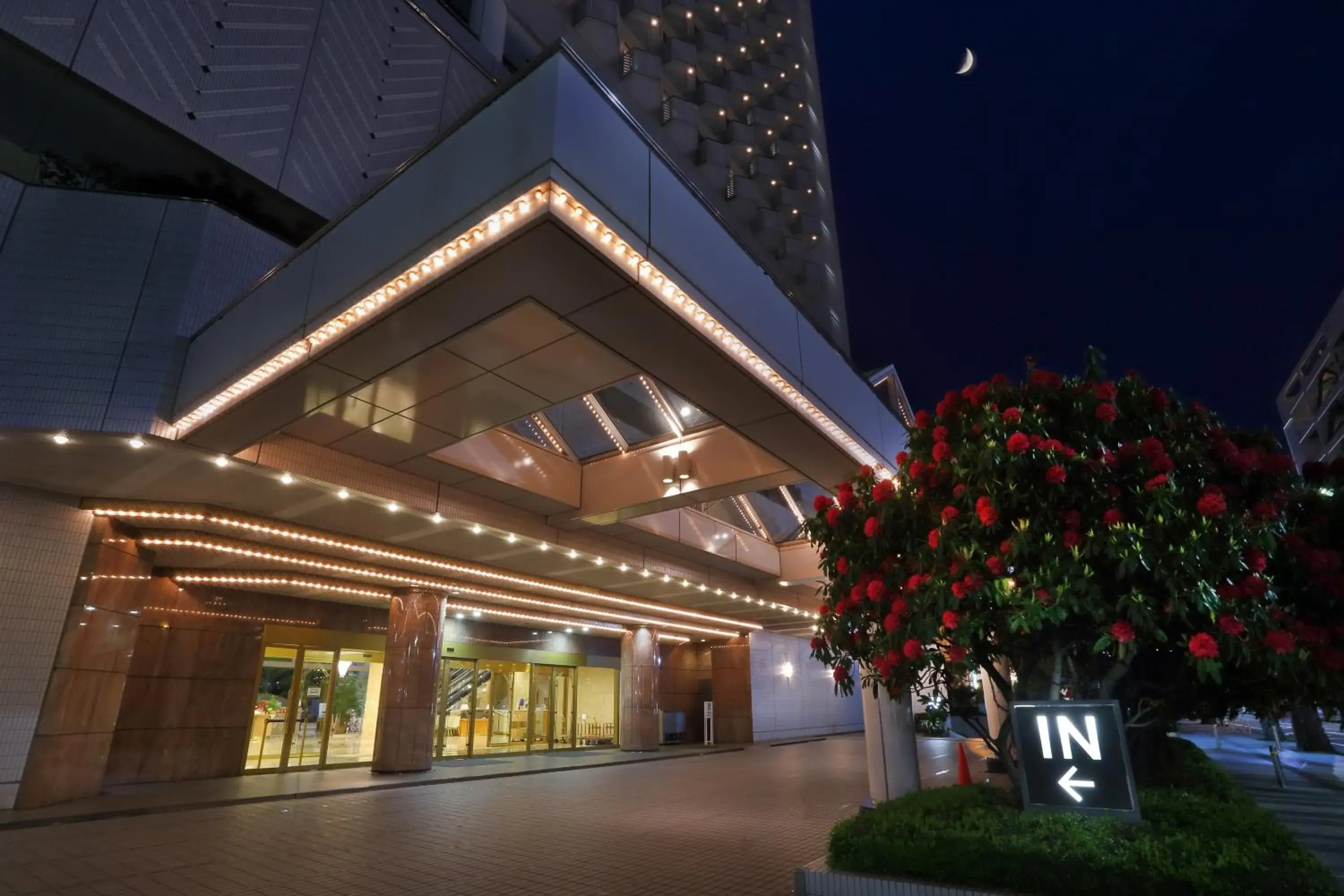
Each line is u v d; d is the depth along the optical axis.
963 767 11.22
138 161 13.95
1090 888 4.43
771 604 21.44
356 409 9.04
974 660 5.20
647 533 14.94
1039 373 5.87
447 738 19.30
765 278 8.24
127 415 8.85
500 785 14.31
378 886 6.68
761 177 52.41
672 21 51.38
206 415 8.67
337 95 17.52
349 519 12.14
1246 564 4.71
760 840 8.74
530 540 13.51
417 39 20.58
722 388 7.83
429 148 6.46
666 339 6.78
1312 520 5.31
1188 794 5.56
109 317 9.44
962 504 5.37
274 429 8.75
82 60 12.44
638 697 23.27
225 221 10.52
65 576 10.80
